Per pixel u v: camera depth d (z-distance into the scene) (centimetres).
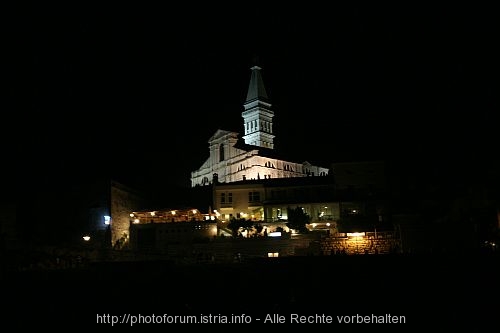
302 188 8250
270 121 13775
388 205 7756
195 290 4366
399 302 4206
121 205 7925
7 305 4103
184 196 8631
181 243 6769
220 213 8281
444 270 4475
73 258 5691
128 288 4347
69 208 7769
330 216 7850
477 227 6350
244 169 10431
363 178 8175
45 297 4222
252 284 4444
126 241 7600
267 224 7644
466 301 4131
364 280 4428
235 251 6606
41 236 7612
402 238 6125
